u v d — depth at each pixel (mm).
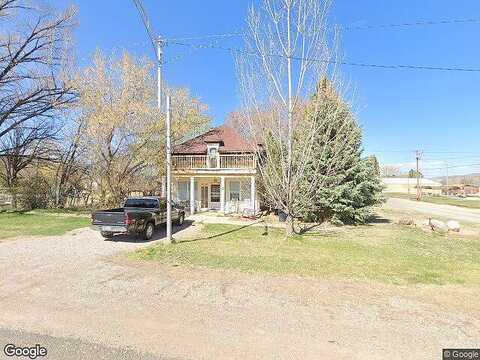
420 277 7160
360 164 17828
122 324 4496
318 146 15305
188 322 4586
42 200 27516
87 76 24594
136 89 25531
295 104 12133
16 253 9719
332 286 6422
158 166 25328
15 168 29453
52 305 5242
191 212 24719
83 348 3797
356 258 9172
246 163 25125
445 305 5398
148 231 12727
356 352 3766
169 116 11070
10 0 21234
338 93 13414
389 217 24656
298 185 12797
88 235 13656
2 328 4348
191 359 3578
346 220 18203
